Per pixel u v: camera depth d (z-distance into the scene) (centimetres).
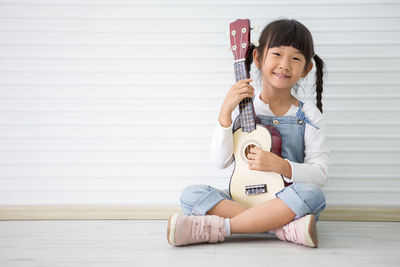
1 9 196
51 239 150
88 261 120
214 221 137
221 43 197
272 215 137
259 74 184
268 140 153
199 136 198
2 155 197
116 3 197
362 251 135
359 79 196
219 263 118
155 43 198
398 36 194
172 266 116
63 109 197
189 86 198
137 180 198
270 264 118
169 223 134
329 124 197
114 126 198
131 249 135
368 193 196
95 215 193
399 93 195
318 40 195
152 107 198
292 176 148
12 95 197
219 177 198
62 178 197
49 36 197
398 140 195
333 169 196
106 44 198
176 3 197
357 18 194
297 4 195
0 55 196
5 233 161
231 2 196
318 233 165
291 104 169
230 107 153
